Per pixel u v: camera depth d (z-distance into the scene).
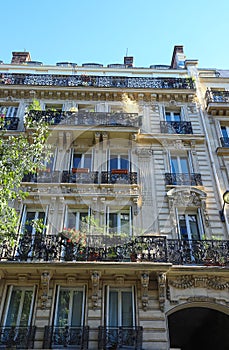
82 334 10.64
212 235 13.51
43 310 11.25
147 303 11.32
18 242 12.01
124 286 11.91
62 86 18.98
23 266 11.28
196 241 12.59
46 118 16.89
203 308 13.25
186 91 19.23
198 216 14.40
